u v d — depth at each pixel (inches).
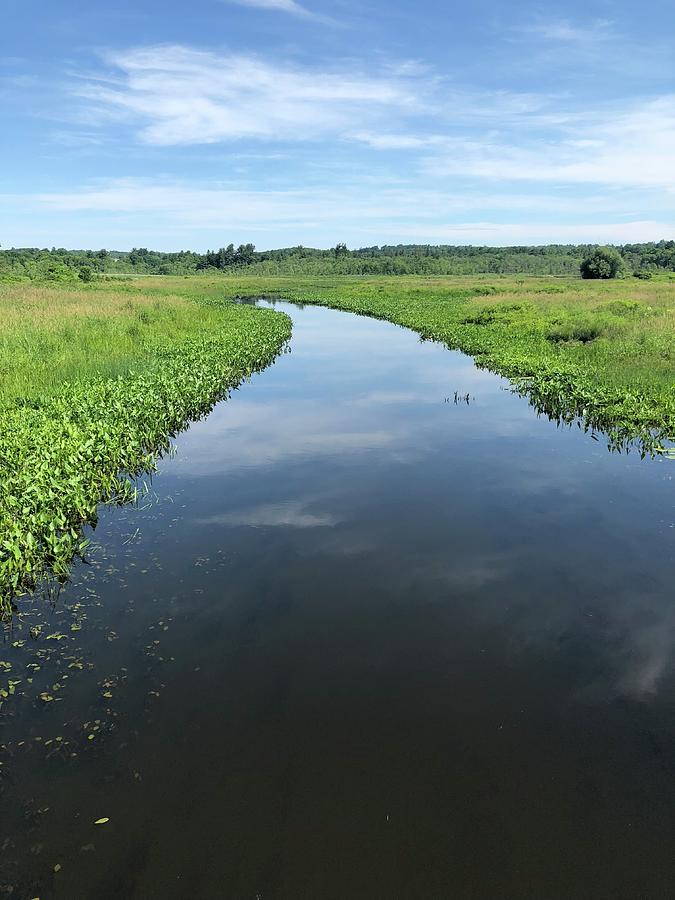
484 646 204.1
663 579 248.8
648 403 503.2
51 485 305.1
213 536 289.7
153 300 1358.3
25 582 245.9
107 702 178.1
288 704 175.9
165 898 120.6
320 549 275.4
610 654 200.4
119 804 142.5
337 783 147.8
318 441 453.1
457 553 271.1
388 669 191.6
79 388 512.7
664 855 130.6
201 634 211.5
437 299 1908.2
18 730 167.3
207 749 159.2
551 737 163.3
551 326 980.6
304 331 1204.5
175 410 496.7
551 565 260.2
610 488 350.3
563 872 126.1
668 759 156.3
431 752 157.6
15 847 132.0
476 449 429.1
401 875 124.8
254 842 132.3
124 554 271.7
